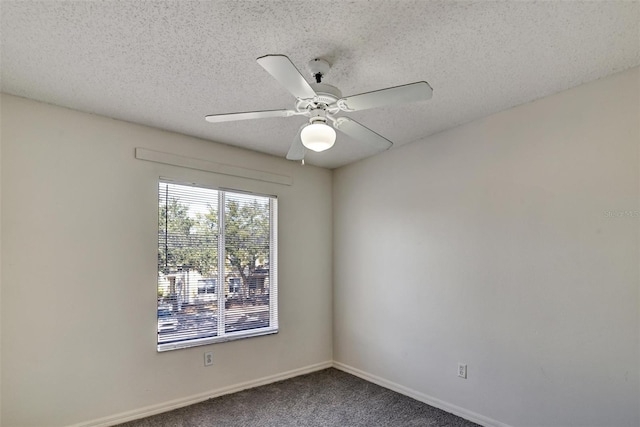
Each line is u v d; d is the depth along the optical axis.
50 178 2.54
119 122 2.84
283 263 3.80
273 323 3.70
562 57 1.99
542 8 1.59
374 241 3.71
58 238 2.54
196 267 3.21
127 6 1.57
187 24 1.69
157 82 2.27
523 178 2.55
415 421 2.75
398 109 2.66
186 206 3.18
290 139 3.31
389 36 1.79
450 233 3.01
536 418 2.39
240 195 3.56
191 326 3.15
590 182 2.23
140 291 2.85
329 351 4.12
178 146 3.14
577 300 2.25
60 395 2.48
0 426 2.29
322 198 4.20
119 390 2.71
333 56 1.97
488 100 2.52
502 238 2.65
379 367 3.56
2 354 2.32
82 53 1.94
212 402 3.08
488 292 2.71
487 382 2.68
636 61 2.03
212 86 2.32
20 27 1.71
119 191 2.81
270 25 1.70
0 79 2.22
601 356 2.14
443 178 3.09
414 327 3.24
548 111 2.44
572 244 2.29
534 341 2.43
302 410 2.94
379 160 3.71
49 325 2.47
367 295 3.75
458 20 1.67
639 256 2.03
